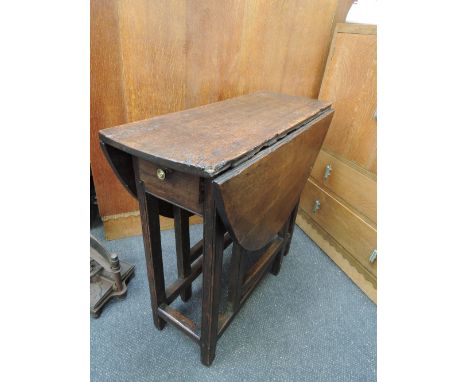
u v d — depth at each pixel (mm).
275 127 833
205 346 954
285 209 1033
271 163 762
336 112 1404
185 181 669
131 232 1604
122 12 1083
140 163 736
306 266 1535
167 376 981
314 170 1620
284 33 1352
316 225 1679
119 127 746
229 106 1030
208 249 740
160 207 968
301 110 1025
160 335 1111
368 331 1201
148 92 1270
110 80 1194
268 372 1020
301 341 1139
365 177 1298
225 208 621
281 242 1314
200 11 1177
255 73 1411
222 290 1332
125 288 1251
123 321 1155
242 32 1282
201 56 1272
